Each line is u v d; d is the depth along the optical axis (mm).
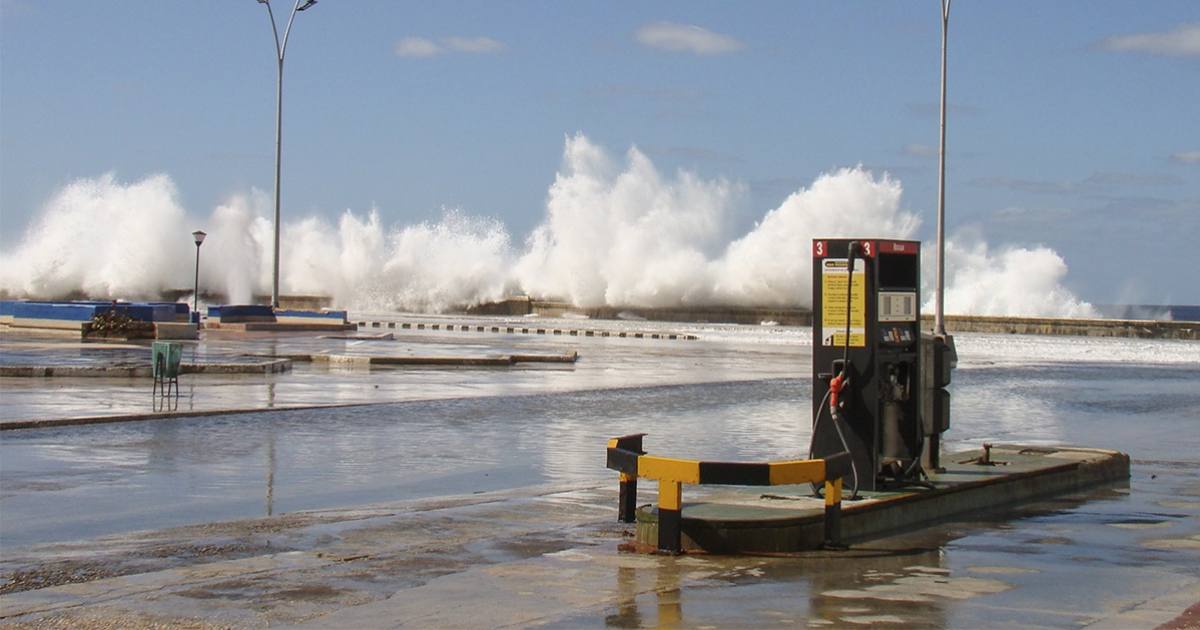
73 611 6488
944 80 31438
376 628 6207
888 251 9406
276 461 12789
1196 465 13703
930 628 6262
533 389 22875
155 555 8078
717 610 6613
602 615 6488
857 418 9250
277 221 45094
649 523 8445
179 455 13047
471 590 7051
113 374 22578
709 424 17328
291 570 7590
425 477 11906
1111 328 67688
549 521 9438
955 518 9812
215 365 24391
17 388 20094
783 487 9844
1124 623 6387
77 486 10977
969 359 40938
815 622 6359
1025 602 6867
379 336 44375
